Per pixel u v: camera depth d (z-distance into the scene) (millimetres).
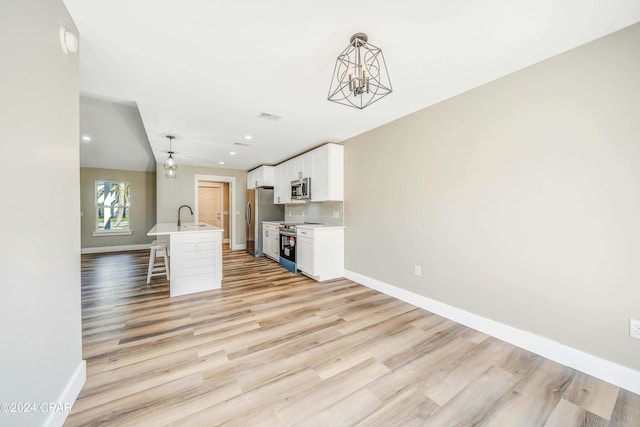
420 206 2674
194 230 3166
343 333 2129
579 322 1657
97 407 1309
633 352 1467
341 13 1342
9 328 872
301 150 4371
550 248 1776
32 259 1008
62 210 1253
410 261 2795
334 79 2025
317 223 4496
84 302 2795
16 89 919
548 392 1464
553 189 1757
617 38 1498
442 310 2471
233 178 6461
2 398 833
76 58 1423
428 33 1502
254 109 2613
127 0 1245
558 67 1726
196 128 3205
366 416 1285
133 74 1947
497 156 2047
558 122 1729
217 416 1269
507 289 2004
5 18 862
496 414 1309
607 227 1546
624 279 1494
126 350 1844
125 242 6203
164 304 2736
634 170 1453
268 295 3043
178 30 1470
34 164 1027
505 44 1615
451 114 2363
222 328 2201
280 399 1390
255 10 1318
